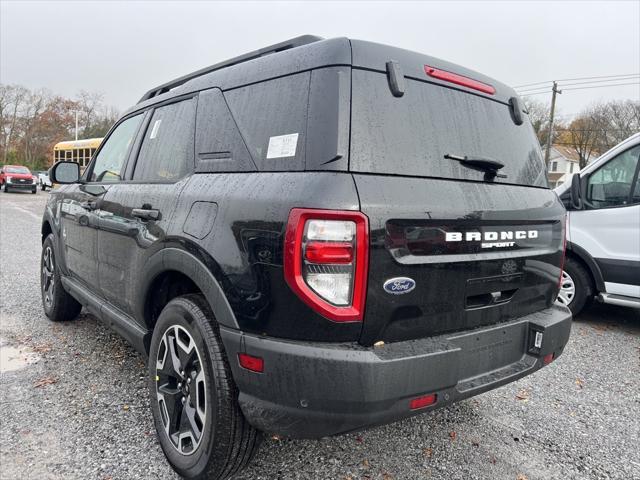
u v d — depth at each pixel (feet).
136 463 8.08
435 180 6.89
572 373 12.84
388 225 6.04
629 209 15.80
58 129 200.64
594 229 16.56
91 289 11.86
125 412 9.66
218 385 6.75
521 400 11.14
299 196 5.95
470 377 7.05
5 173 95.14
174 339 7.97
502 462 8.61
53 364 11.87
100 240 10.85
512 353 7.80
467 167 7.47
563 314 8.66
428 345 6.44
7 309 16.47
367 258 5.86
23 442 8.51
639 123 151.12
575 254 17.30
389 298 6.09
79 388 10.63
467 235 6.94
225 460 6.91
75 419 9.35
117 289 10.08
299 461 8.33
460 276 6.86
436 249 6.57
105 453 8.32
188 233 7.38
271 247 6.05
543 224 8.45
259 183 6.64
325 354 5.79
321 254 5.75
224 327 6.64
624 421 10.28
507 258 7.57
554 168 184.03
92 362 12.05
